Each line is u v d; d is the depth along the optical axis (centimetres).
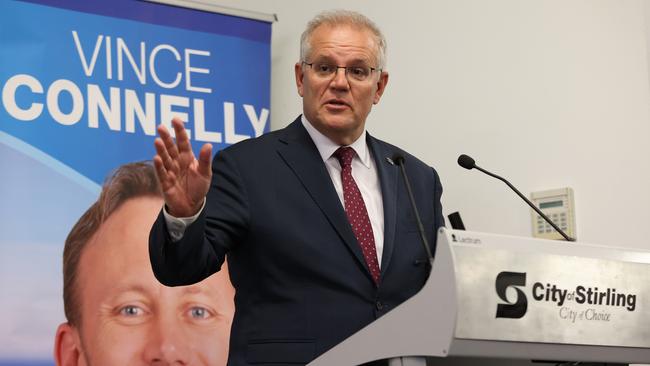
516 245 171
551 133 372
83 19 391
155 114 398
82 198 377
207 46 416
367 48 269
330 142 270
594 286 182
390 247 251
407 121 420
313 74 268
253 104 422
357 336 174
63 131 379
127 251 378
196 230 210
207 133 409
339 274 238
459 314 159
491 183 387
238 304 248
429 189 275
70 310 368
